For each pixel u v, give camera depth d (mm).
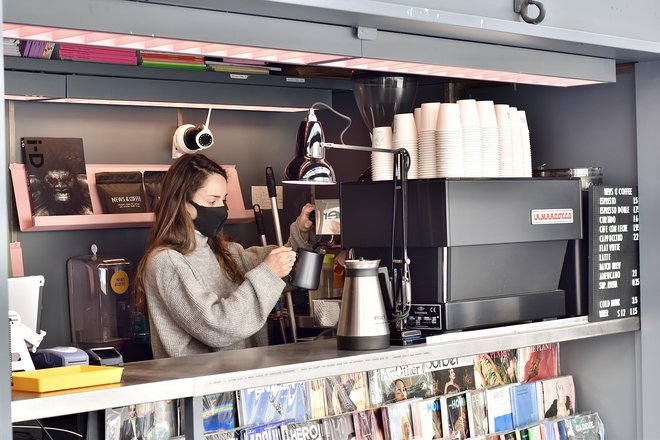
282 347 2832
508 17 2754
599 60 3217
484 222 2953
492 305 3016
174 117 4238
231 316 3133
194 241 3494
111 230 4094
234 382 2375
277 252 3242
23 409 2012
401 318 2807
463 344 2852
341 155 4359
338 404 2855
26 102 3840
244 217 4305
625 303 3410
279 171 4543
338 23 2457
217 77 3799
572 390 3562
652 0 3197
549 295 3219
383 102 3518
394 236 2943
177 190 3514
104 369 2240
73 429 3004
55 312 3941
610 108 3551
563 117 3699
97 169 4012
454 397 3119
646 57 3291
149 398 2223
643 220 3455
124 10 2072
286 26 2367
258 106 3984
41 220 3770
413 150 3023
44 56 3334
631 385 3512
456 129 2953
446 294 2910
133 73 3621
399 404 2949
